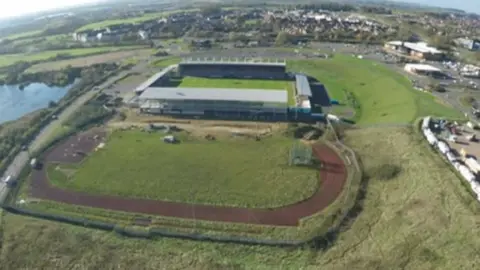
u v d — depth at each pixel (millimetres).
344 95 91875
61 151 64875
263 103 78625
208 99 79438
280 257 40156
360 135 67062
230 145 65562
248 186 52875
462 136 59156
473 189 44656
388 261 37250
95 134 71625
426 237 39125
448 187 45562
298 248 41250
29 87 114500
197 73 107688
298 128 70188
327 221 44938
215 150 63719
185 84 98375
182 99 80125
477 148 55031
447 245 37438
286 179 54375
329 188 52000
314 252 40594
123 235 43719
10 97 105500
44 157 62875
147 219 46375
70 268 38844
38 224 45875
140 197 50906
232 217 46531
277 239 42469
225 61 111625
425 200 44531
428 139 58375
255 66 106375
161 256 40281
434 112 69500
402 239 39781
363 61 112812
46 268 38969
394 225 42312
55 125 76625
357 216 45500
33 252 41125
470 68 97625
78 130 73438
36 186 54438
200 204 49156
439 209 42281
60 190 53219
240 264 39188
